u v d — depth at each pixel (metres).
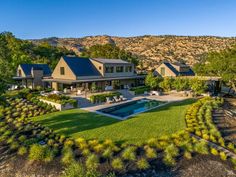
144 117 20.70
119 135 15.77
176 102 29.67
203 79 39.34
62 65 39.56
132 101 30.23
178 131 16.39
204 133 16.28
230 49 34.38
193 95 35.66
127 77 45.22
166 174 11.30
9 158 13.16
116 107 26.66
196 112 22.55
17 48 82.12
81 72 38.84
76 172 10.55
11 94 29.66
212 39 180.62
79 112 22.94
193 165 12.07
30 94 30.17
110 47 81.38
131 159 12.43
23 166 12.20
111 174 10.84
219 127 18.56
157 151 13.45
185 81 36.81
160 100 31.53
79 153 13.26
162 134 15.98
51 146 14.27
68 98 26.73
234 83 37.25
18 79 43.69
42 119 20.47
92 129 17.14
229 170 11.68
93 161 11.92
